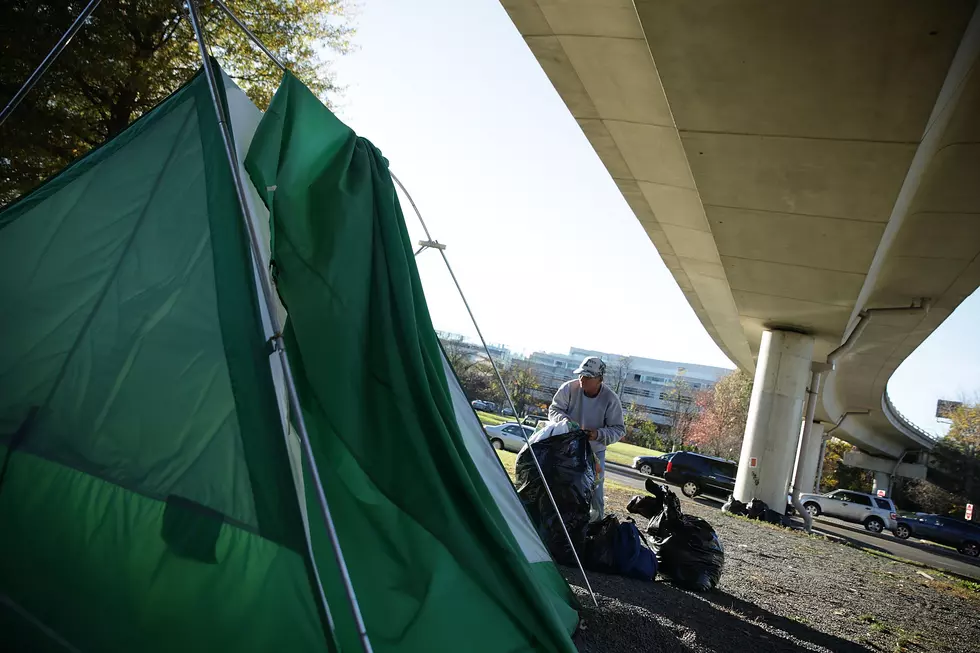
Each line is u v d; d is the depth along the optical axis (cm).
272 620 229
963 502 6288
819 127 897
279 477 248
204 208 301
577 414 599
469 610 279
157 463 264
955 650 585
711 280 2014
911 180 1059
